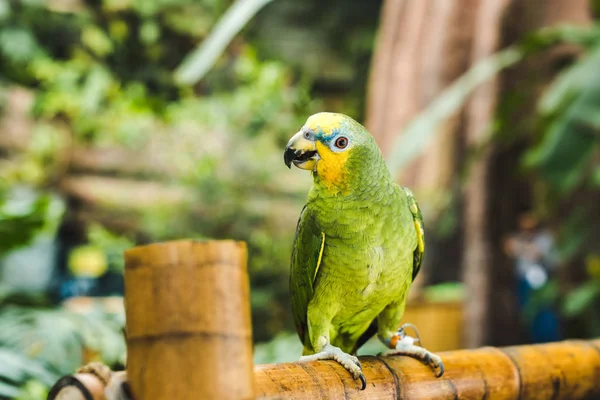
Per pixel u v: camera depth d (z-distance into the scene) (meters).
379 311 1.99
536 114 5.15
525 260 6.00
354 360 1.58
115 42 10.18
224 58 10.68
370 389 1.54
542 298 5.75
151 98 9.48
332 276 1.91
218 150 8.84
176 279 0.96
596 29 4.45
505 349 1.84
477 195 5.79
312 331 1.94
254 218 8.55
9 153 8.23
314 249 1.92
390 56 6.26
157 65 10.64
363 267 1.87
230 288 0.97
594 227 5.24
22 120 8.51
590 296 5.16
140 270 0.98
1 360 2.42
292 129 9.98
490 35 5.65
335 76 11.97
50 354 2.88
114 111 8.96
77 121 8.67
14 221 2.93
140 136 8.76
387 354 1.83
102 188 8.45
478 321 5.66
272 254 8.48
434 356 1.69
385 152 6.10
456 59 5.91
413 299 5.77
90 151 8.63
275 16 11.98
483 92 5.57
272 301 8.26
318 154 1.83
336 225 1.87
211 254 0.97
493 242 5.84
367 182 1.85
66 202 8.34
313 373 1.46
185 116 9.08
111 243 7.65
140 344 0.97
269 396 1.31
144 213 8.36
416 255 2.08
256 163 8.84
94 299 5.20
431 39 5.99
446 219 6.10
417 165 6.09
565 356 1.90
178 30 10.57
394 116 6.10
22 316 3.05
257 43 11.62
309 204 1.96
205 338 0.96
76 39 9.66
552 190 5.42
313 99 11.38
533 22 5.63
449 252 6.35
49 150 8.34
